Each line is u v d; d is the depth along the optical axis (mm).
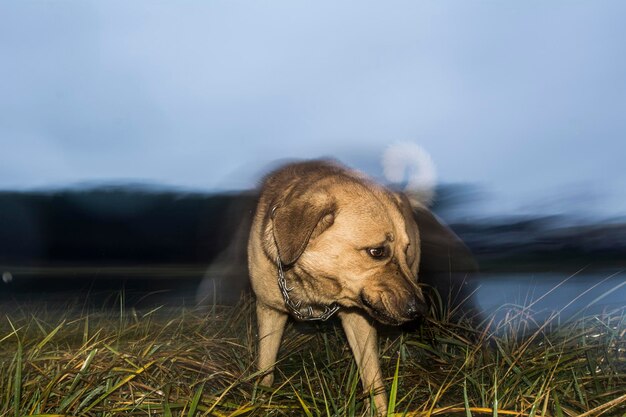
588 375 1150
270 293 1241
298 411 1077
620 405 1010
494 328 1396
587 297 1913
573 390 1093
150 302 1939
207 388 1097
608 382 1119
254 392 1048
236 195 1681
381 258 1154
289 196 1197
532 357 1222
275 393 1085
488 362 1220
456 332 1387
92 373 992
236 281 1625
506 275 2469
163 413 978
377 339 1337
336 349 1409
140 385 1001
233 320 1513
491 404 1043
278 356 1405
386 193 1235
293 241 1122
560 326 1339
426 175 1646
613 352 1225
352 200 1165
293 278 1210
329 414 980
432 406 966
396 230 1173
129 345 1197
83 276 2672
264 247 1220
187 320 1502
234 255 1598
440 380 1218
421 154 1644
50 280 2539
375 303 1149
